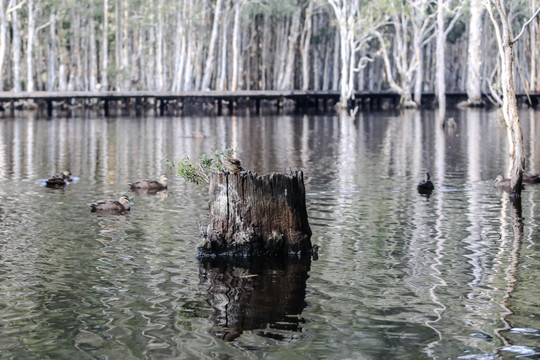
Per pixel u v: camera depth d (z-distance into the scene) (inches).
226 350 369.1
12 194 802.2
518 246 565.0
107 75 3243.1
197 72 3186.5
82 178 932.6
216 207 535.8
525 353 363.9
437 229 626.8
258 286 466.3
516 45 3636.8
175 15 3154.5
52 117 2317.9
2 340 381.4
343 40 2918.3
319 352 366.3
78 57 3208.7
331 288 462.3
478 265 511.8
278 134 1675.7
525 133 1676.9
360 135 1653.5
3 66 3179.1
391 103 3467.0
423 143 1457.9
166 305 431.2
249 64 3467.0
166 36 3353.8
